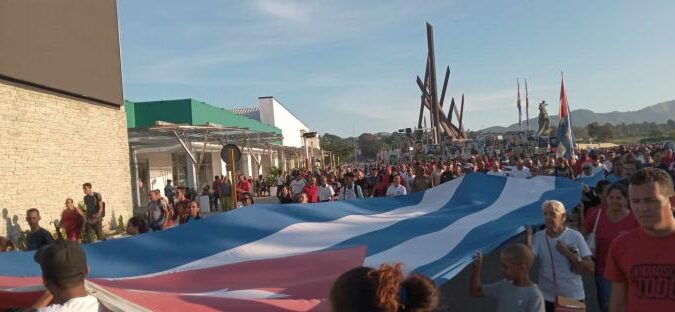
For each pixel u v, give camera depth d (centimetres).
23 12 1448
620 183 557
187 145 2359
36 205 1484
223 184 2266
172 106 2814
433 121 4753
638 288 321
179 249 612
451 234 639
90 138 1788
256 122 4350
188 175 3083
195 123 2839
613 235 558
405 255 585
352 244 638
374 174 2222
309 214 755
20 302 354
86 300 289
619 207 555
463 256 526
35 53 1489
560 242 518
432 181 1759
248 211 709
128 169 2034
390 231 695
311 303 403
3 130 1370
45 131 1545
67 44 1655
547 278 530
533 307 440
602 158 1748
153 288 484
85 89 1736
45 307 284
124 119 2022
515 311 444
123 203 1984
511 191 893
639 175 317
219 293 439
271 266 563
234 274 539
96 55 1831
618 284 341
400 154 5738
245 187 2281
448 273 490
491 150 4634
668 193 312
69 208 1264
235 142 3066
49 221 1538
